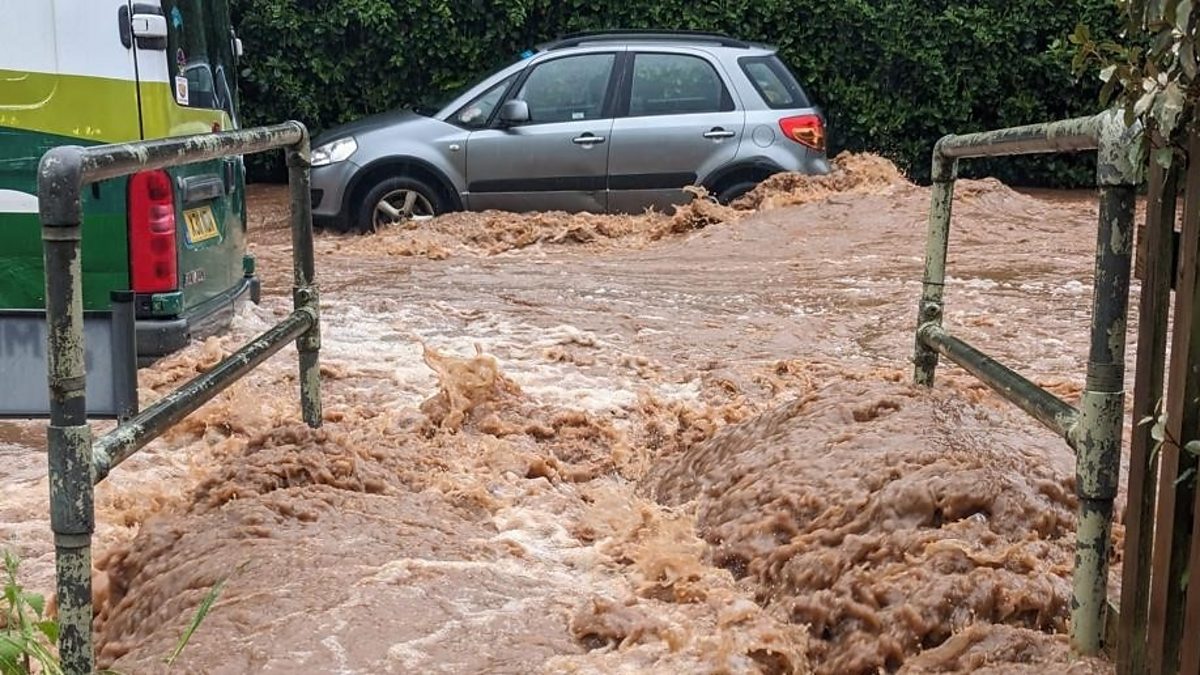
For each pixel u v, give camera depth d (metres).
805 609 3.32
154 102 6.76
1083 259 10.90
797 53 17.38
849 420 4.16
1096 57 2.59
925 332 4.32
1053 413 3.04
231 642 3.18
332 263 11.07
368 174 13.39
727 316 8.69
